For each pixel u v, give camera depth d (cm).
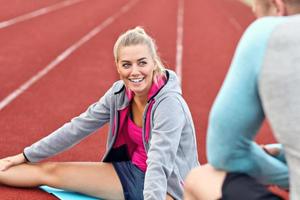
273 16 262
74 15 2233
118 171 444
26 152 463
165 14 2620
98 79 1040
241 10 3288
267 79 237
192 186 276
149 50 409
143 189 425
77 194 456
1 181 470
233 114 247
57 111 791
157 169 388
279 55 237
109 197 444
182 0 3769
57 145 454
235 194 259
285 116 235
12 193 461
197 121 787
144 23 2138
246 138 253
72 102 852
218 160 258
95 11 2497
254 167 262
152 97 403
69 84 977
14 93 876
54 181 457
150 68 405
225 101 248
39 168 465
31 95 871
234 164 259
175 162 408
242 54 245
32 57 1212
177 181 407
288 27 239
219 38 1859
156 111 400
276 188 283
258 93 244
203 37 1852
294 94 233
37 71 1068
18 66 1097
